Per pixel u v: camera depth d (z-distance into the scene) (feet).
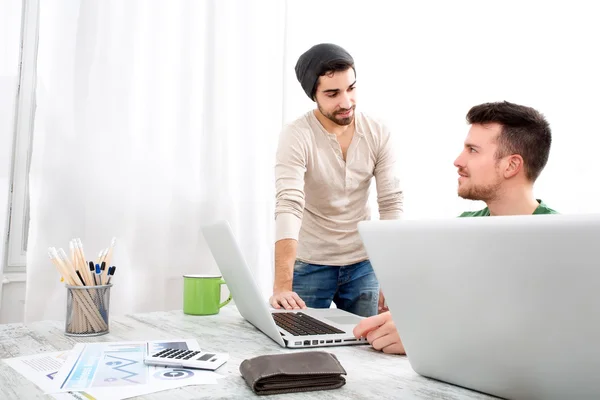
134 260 6.27
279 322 3.61
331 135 5.60
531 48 7.29
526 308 1.81
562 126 7.04
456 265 1.97
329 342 3.11
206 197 6.78
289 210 5.22
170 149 6.58
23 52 6.15
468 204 8.04
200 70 6.81
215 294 4.26
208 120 6.81
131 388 2.19
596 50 6.88
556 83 7.10
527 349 1.88
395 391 2.23
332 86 5.24
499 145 4.07
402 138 8.05
